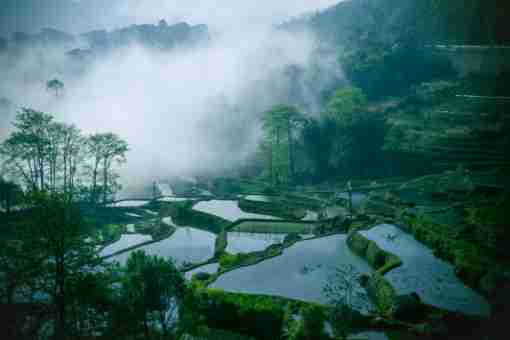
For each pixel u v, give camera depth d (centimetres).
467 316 3566
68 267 3291
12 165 10912
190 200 10825
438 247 5212
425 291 4150
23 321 3062
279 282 4716
